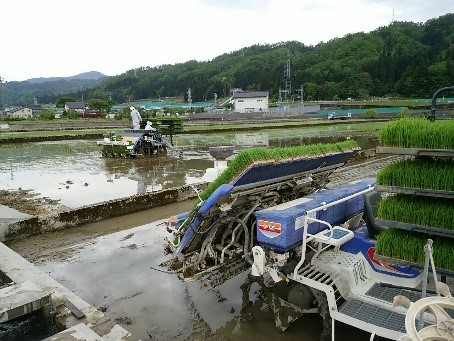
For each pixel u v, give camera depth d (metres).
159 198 12.97
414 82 87.31
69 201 13.61
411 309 3.56
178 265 6.05
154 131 25.61
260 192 6.15
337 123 50.50
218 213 5.61
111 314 6.35
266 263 5.36
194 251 6.04
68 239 9.96
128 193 14.84
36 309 4.96
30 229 10.13
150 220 11.54
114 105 116.06
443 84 81.56
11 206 12.85
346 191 6.62
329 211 5.91
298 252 5.58
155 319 6.18
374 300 4.96
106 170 20.09
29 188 15.77
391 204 4.43
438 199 4.27
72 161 23.19
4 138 32.94
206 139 34.28
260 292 6.89
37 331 5.11
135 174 18.91
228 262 6.12
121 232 10.49
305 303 5.66
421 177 4.17
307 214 5.14
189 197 13.84
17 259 7.19
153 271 7.97
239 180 5.44
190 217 5.73
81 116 72.44
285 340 5.61
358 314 4.79
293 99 105.19
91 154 26.25
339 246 5.53
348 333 5.60
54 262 8.52
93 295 7.02
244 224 6.02
